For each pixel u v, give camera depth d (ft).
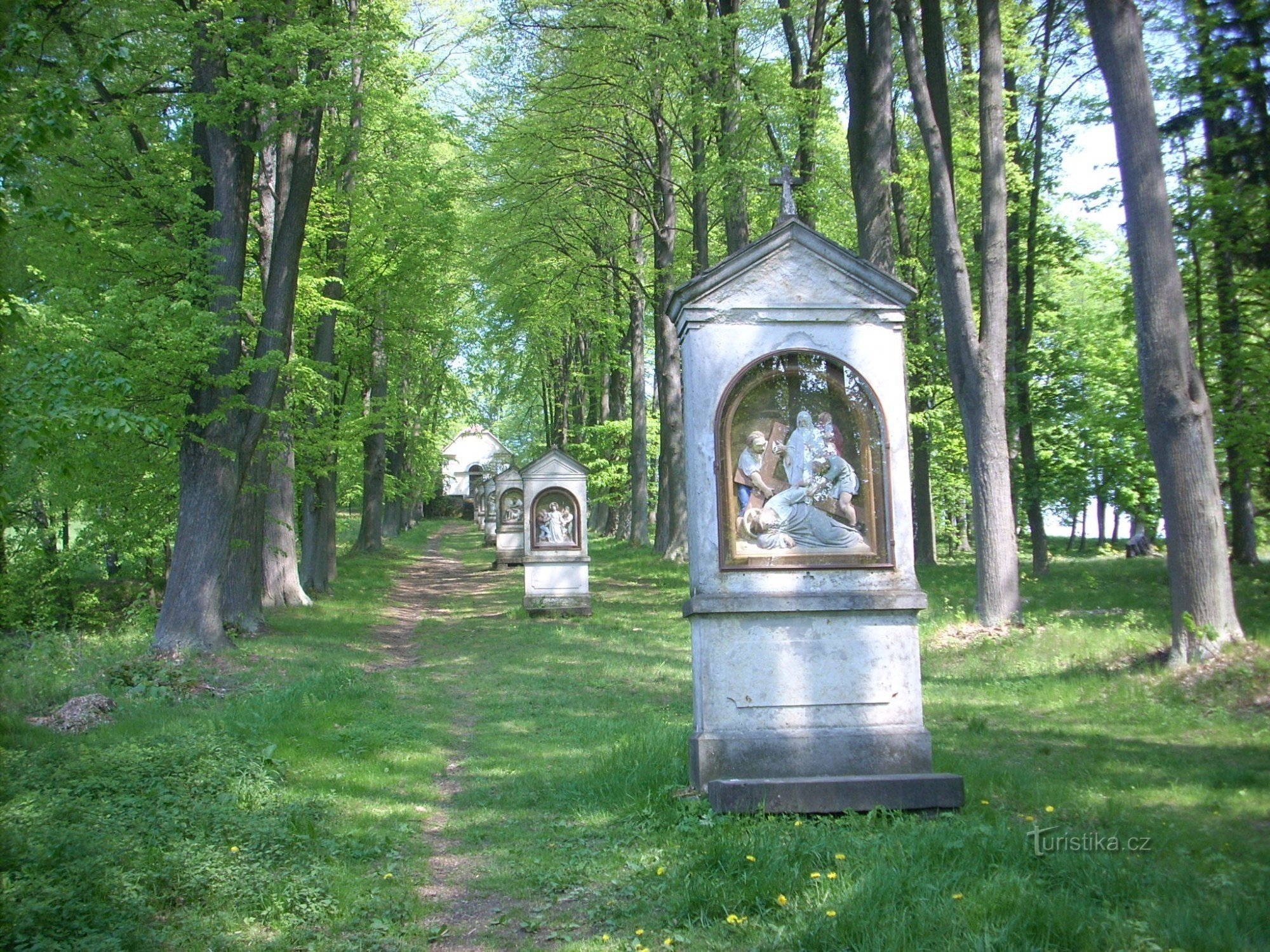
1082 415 95.40
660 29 66.08
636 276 96.02
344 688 42.65
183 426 52.42
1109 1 39.96
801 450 26.22
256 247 70.59
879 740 25.21
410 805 27.27
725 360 26.14
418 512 257.55
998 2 51.34
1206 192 55.77
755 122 65.72
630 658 53.26
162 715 35.47
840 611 25.45
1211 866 19.11
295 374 61.67
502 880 21.01
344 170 71.77
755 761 24.98
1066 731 32.58
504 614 76.95
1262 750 28.94
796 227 26.48
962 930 15.79
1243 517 74.43
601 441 130.31
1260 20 53.42
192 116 55.98
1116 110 40.22
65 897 17.42
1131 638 44.37
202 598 51.80
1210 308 63.52
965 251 84.02
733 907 17.83
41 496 63.93
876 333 26.61
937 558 123.44
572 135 83.30
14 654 46.34
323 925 18.43
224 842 21.68
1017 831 20.68
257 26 52.70
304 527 87.66
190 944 16.92
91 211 51.62
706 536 25.59
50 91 21.88
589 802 26.40
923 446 91.66
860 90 52.85
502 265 95.09
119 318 45.98
